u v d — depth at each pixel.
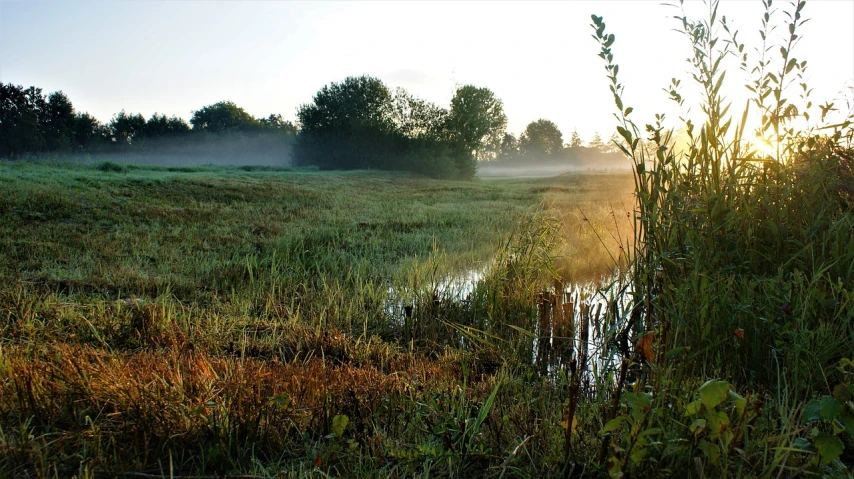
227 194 15.64
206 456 2.53
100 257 7.44
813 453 2.13
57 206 10.62
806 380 2.87
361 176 31.58
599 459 2.24
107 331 4.46
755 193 3.82
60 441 2.50
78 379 3.02
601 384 3.29
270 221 11.77
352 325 5.34
